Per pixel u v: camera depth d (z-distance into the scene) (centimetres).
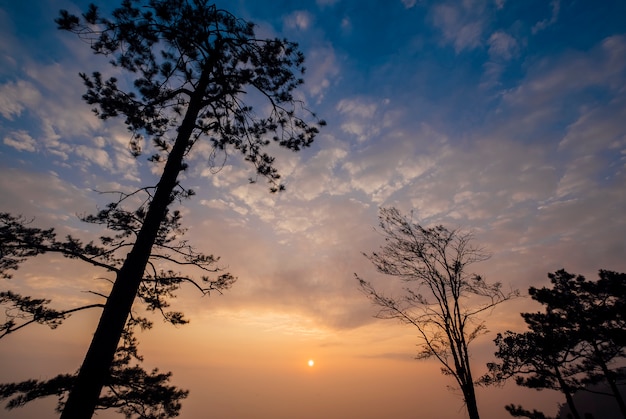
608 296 1375
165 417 853
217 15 728
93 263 552
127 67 754
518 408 1513
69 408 438
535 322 1520
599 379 1384
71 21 608
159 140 801
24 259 718
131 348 913
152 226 585
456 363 1067
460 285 1185
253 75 831
